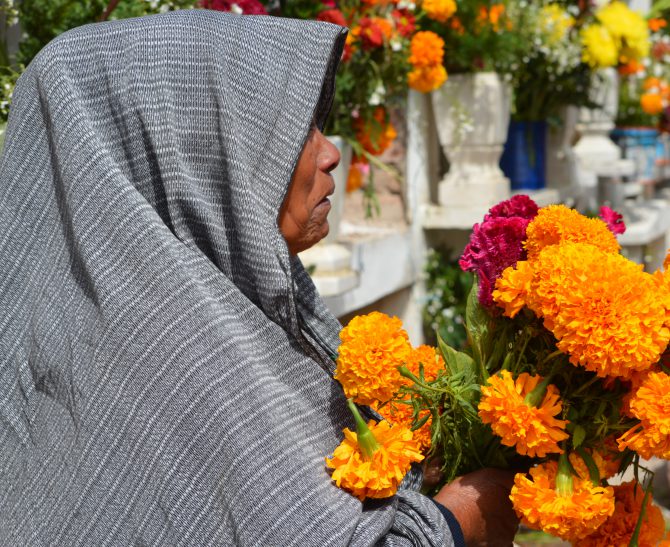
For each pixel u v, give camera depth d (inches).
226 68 47.8
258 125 47.9
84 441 43.1
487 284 51.9
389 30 122.0
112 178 45.5
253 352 45.3
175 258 44.5
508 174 179.8
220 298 46.6
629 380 48.9
